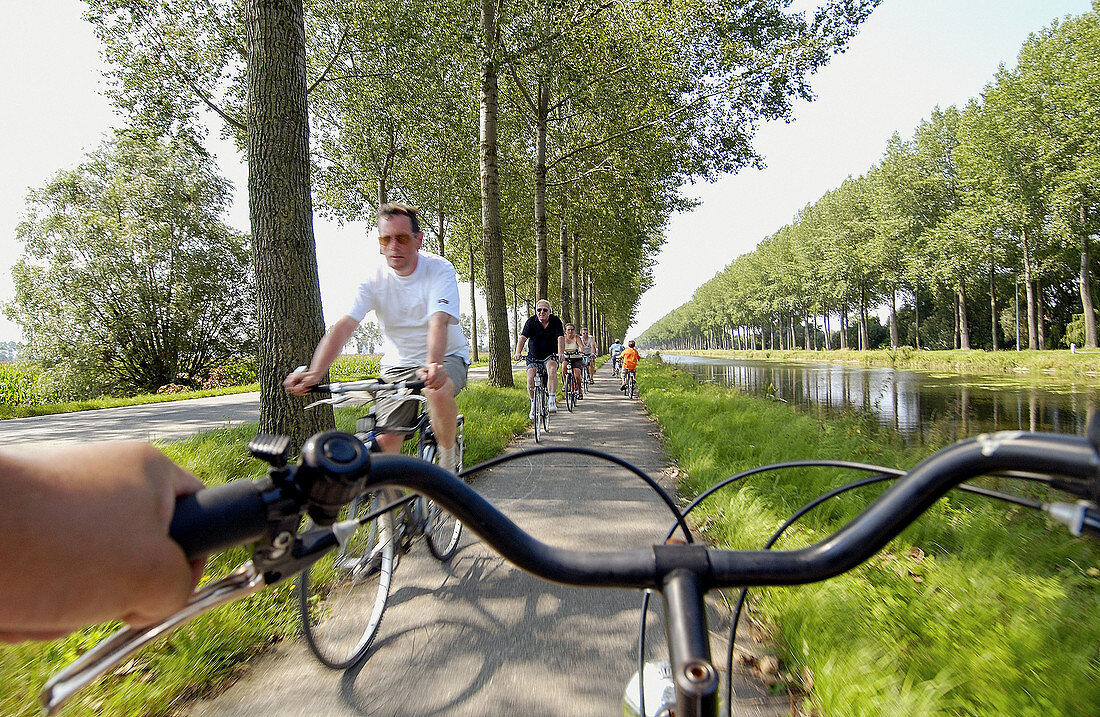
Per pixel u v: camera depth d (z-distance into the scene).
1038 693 2.31
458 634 3.13
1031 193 35.66
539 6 13.88
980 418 14.67
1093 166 31.36
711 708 0.61
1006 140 35.94
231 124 13.81
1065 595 3.11
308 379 3.06
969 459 0.60
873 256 52.12
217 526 0.46
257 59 5.97
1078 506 0.51
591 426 10.48
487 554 4.20
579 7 14.34
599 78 16.14
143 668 2.72
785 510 4.63
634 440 8.91
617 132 18.77
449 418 3.40
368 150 19.14
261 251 6.07
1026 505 0.65
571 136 21.56
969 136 39.16
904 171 48.44
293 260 6.07
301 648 3.03
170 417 12.62
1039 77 34.53
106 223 28.69
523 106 20.02
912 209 48.94
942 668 2.47
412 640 3.08
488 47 14.12
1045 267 40.16
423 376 3.04
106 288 29.02
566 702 2.55
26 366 28.03
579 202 23.58
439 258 3.66
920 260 47.19
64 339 28.44
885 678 2.36
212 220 31.75
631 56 15.88
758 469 1.21
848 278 58.22
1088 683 2.34
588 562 0.74
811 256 65.44
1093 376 28.77
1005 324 54.56
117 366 30.22
